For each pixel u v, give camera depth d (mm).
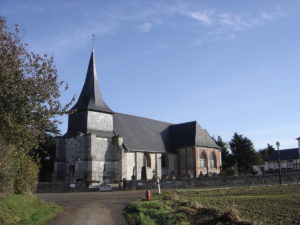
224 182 39875
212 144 61531
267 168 88688
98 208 19609
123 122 55000
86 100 51031
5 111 13969
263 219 14672
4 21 14781
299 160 84000
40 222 13805
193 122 61250
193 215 14828
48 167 57500
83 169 47062
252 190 30047
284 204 19344
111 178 48812
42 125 15516
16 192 18406
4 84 13750
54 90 15305
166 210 16656
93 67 52969
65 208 19719
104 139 49125
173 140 61125
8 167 15070
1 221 12508
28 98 14578
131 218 15117
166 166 56875
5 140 14297
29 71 14938
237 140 76250
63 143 50281
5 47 14266
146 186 38531
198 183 39219
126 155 49688
